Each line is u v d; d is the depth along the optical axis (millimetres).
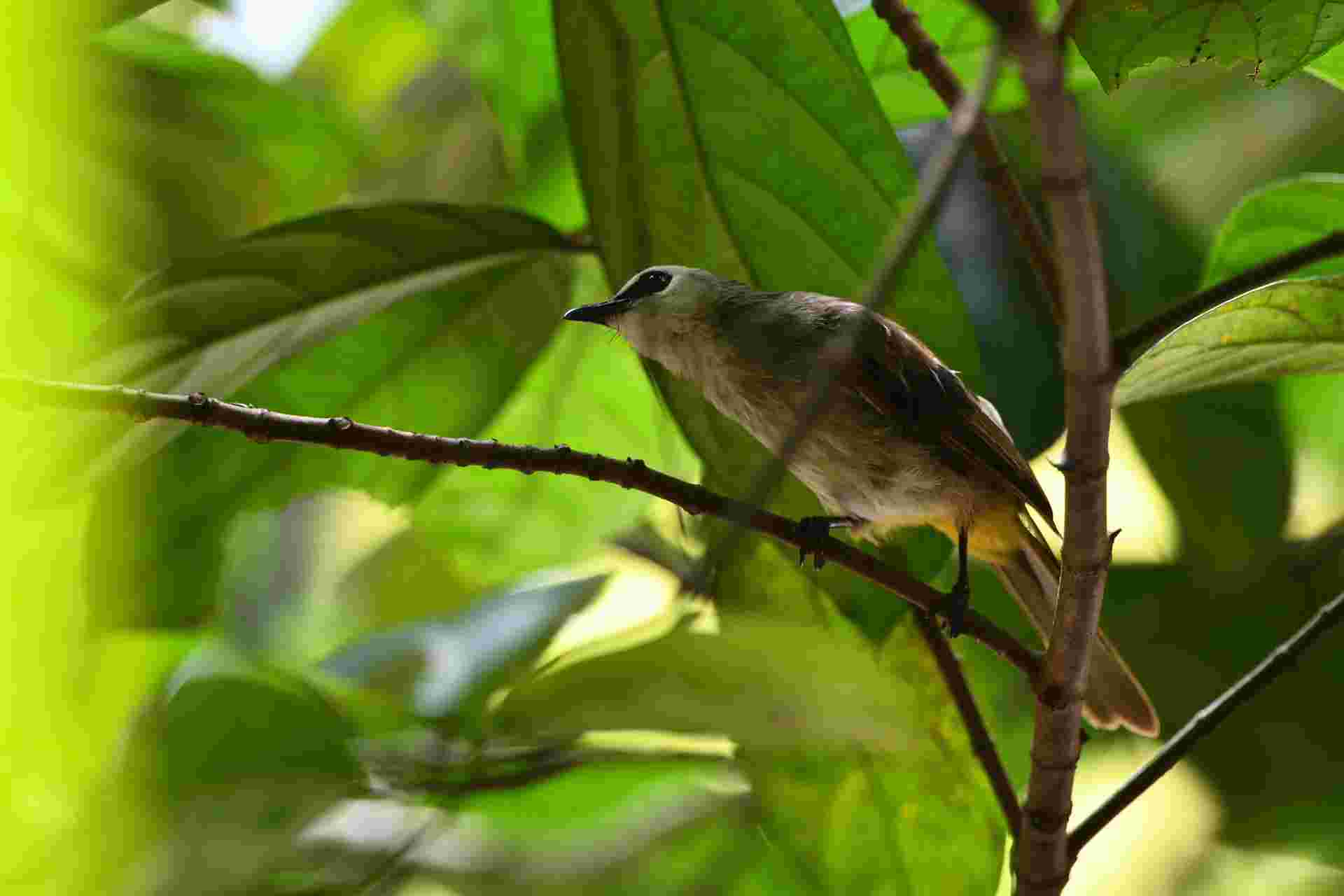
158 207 10055
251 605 10617
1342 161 10836
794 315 7402
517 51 8664
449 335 7918
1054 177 3271
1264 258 7000
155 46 9703
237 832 6438
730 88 6324
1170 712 9164
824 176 6500
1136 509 10133
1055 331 8547
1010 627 9062
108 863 6234
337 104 10570
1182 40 5043
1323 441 10320
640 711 5031
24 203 8766
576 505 9430
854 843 7137
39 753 6168
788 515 7719
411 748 7391
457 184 11898
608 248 6820
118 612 7164
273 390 7879
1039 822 5188
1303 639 5406
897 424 7340
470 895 7164
